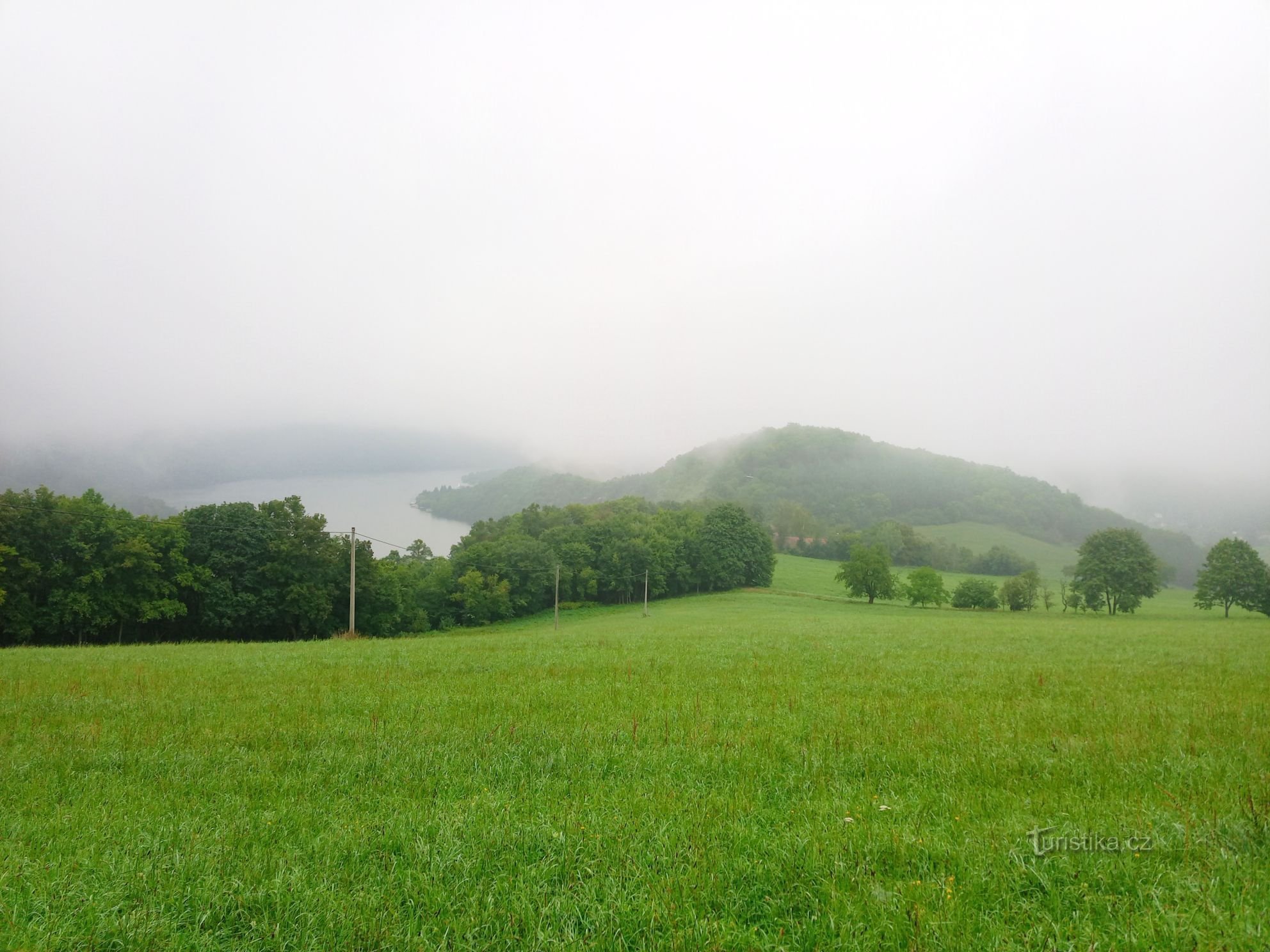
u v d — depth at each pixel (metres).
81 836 6.16
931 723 10.32
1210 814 6.00
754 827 6.00
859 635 31.78
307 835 6.14
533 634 34.94
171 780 7.87
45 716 11.57
